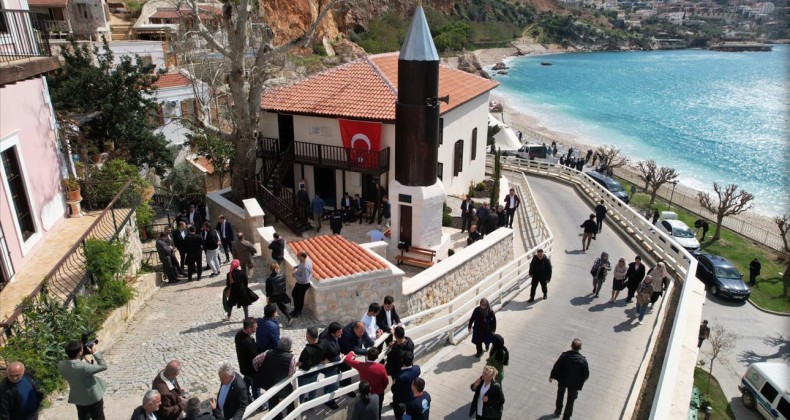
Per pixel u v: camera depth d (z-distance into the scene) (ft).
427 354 44.86
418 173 67.21
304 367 31.53
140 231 64.23
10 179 44.06
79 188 54.80
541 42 581.53
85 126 81.76
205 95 110.73
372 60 93.66
